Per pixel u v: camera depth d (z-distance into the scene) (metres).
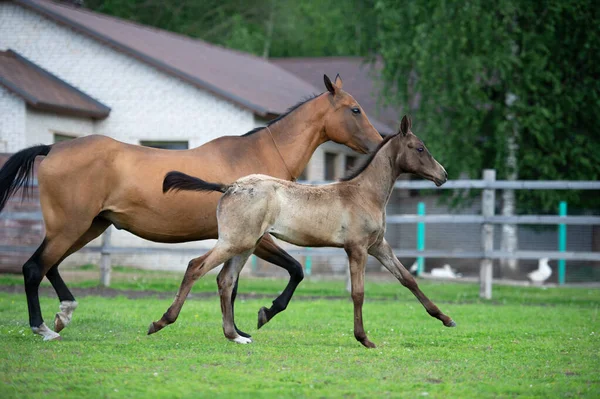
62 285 8.86
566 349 8.32
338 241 8.08
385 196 8.38
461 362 7.45
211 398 5.81
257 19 40.69
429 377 6.70
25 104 18.12
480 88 20.22
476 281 19.64
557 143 19.92
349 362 7.27
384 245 8.47
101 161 8.58
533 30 19.88
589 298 15.10
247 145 9.22
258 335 9.06
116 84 20.38
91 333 8.93
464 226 22.70
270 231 8.01
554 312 12.17
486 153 21.38
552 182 14.34
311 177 21.12
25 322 9.80
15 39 20.91
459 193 21.08
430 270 23.22
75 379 6.39
